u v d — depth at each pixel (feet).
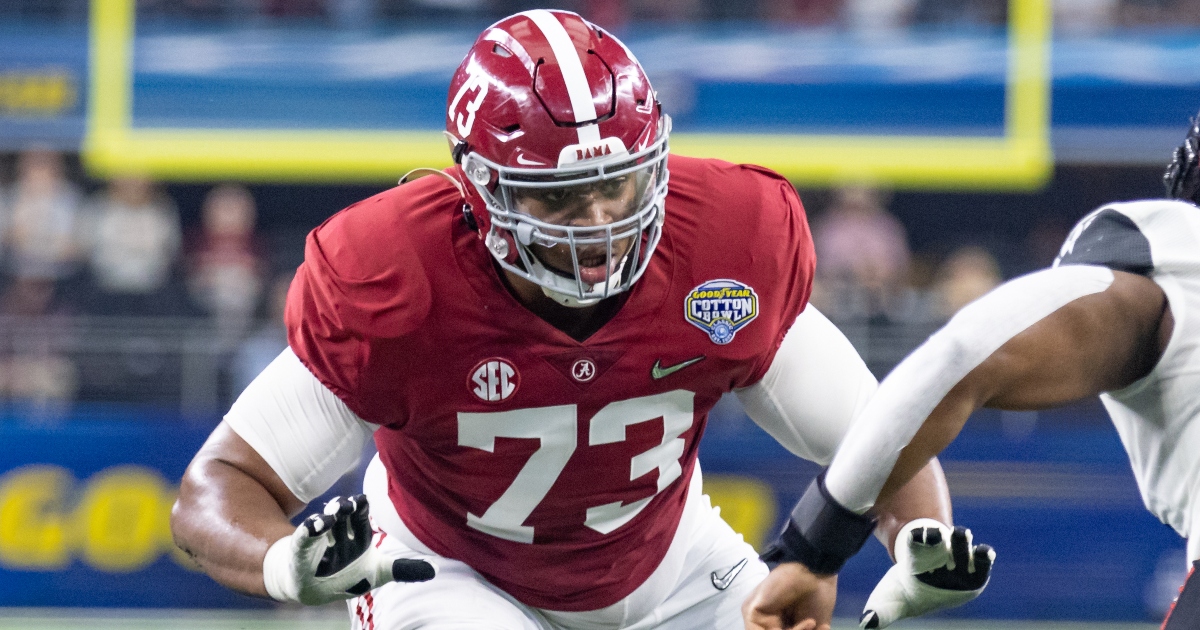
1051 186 111.75
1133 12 99.45
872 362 81.92
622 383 25.61
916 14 100.12
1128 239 21.27
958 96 99.71
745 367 26.32
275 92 99.60
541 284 24.45
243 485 25.67
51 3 98.58
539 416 25.67
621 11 100.01
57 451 73.72
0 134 97.81
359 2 99.91
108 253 91.91
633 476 26.86
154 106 99.09
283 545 23.47
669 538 29.14
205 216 112.16
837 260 91.76
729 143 99.76
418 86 100.07
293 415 25.91
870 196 93.66
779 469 74.79
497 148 24.22
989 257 103.14
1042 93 99.19
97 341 79.15
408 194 25.96
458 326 25.00
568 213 24.20
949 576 21.52
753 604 21.99
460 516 27.71
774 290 26.17
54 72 98.32
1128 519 75.51
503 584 28.66
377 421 26.17
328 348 25.40
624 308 25.34
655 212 24.72
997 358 19.71
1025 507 75.46
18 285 90.33
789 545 21.75
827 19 100.22
